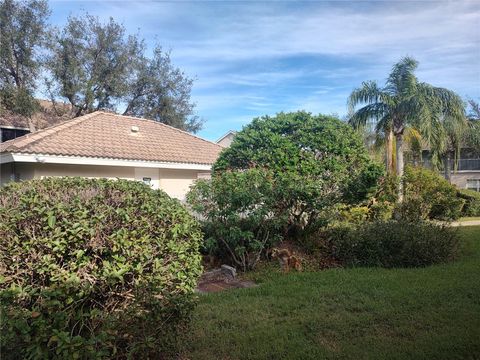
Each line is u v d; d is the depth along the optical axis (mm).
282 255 7414
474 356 3598
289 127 8766
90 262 2953
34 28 21906
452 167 26375
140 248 3131
